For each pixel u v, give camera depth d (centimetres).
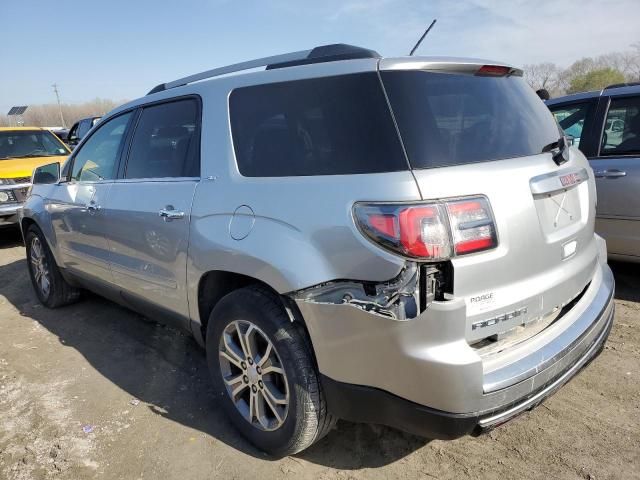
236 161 257
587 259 256
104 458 265
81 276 414
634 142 421
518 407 202
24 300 512
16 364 373
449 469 245
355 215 199
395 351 192
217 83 282
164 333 415
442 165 199
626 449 251
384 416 208
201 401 313
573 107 470
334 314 205
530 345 215
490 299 201
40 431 290
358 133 212
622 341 356
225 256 245
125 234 326
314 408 228
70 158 422
